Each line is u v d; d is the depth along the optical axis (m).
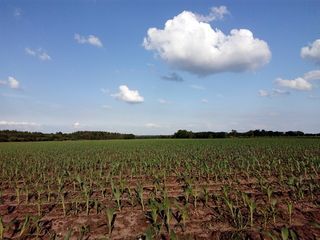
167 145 36.34
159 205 6.51
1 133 77.50
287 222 6.37
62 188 10.57
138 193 7.97
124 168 15.83
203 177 12.25
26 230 6.25
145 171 14.06
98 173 13.92
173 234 5.02
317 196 8.45
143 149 29.19
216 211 7.21
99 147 36.03
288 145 30.11
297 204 7.64
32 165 17.31
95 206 7.37
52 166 17.06
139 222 6.60
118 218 6.88
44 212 7.54
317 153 20.59
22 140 77.19
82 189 10.09
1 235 5.74
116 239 5.78
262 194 8.86
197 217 6.82
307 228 5.99
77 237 5.91
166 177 12.53
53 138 82.31
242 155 19.73
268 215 6.82
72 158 20.86
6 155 25.64
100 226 6.43
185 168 14.56
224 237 5.72
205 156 20.05
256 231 5.91
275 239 5.02
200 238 5.72
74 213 7.32
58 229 6.31
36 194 9.64
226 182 11.06
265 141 41.69
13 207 8.10
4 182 12.53
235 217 6.68
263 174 12.67
